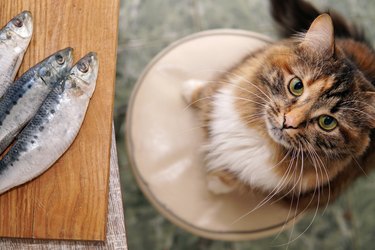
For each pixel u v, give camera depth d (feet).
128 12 2.85
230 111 1.81
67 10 1.65
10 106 1.56
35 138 1.54
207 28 2.86
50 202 1.58
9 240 1.60
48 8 1.65
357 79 1.63
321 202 1.93
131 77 2.78
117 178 1.66
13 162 1.53
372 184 2.74
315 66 1.65
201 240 2.68
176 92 2.08
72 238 1.58
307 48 1.67
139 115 2.06
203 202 2.00
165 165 2.03
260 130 1.75
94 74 1.59
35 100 1.58
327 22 1.58
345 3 2.89
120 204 1.65
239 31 2.13
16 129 1.58
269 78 1.72
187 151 2.04
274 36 2.83
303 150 1.69
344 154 1.71
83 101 1.58
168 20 2.86
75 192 1.59
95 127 1.61
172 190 2.01
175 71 2.09
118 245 1.63
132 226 2.66
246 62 1.84
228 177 1.90
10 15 1.65
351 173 1.85
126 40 2.82
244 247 2.68
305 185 1.79
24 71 1.64
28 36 1.61
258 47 1.94
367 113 1.61
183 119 2.06
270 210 1.97
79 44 1.65
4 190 1.55
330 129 1.66
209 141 1.93
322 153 1.70
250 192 1.93
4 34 1.58
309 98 1.64
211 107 1.89
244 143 1.80
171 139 2.05
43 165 1.56
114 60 1.65
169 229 2.68
